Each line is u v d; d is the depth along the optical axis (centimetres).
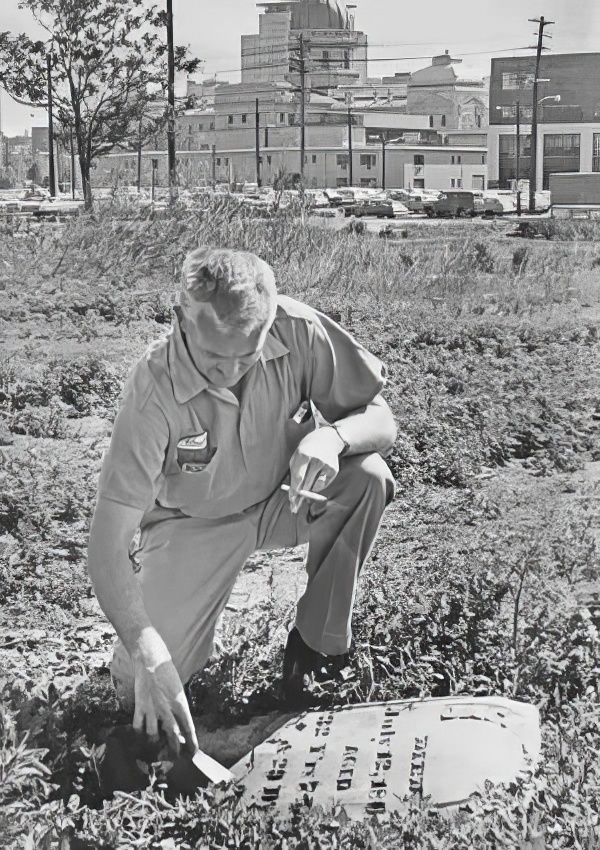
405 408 952
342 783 319
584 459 871
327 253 1939
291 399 363
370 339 1324
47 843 270
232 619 479
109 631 500
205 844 284
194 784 326
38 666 444
